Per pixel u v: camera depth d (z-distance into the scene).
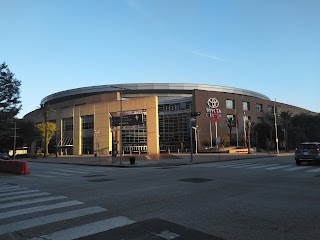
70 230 6.08
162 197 9.70
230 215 7.08
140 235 5.64
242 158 36.81
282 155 45.25
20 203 9.37
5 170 25.62
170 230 5.92
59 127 85.75
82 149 79.69
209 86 103.44
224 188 11.35
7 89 28.31
